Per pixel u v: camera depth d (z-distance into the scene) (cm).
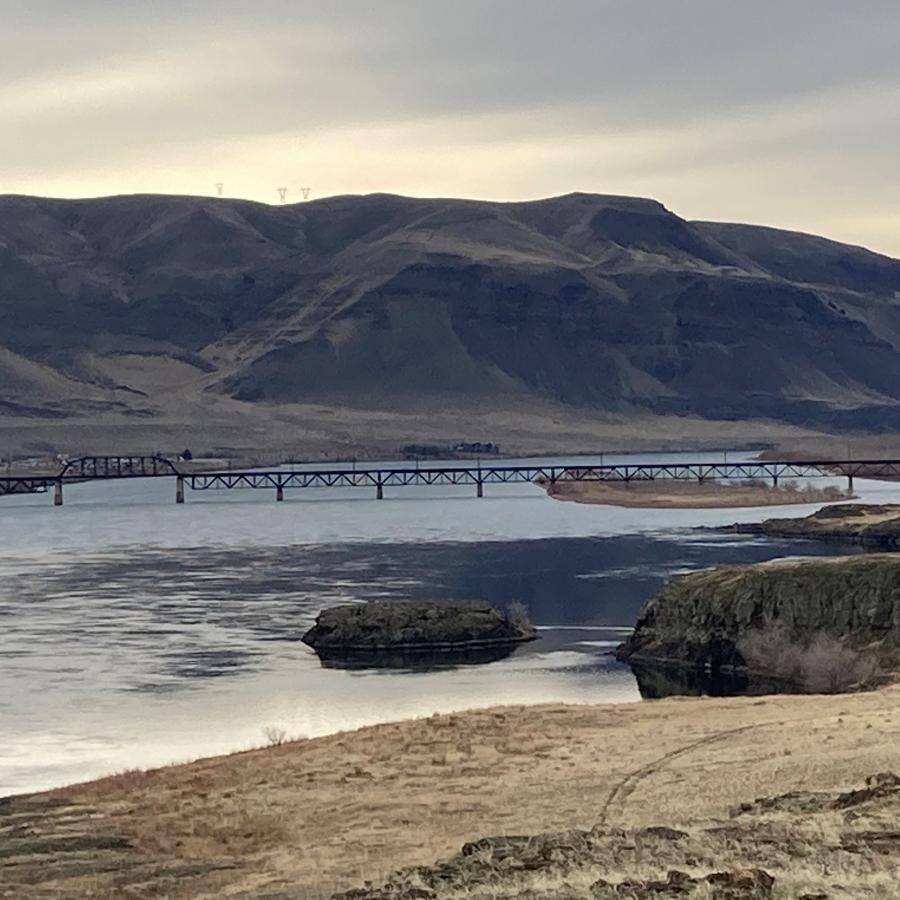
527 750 5494
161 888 3966
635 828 4009
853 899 2712
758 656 9031
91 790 5272
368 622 10431
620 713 6228
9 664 9794
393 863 3984
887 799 3934
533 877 3309
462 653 10162
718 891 2877
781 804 4156
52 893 3962
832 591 9050
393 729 6084
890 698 6256
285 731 7356
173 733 7469
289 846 4359
